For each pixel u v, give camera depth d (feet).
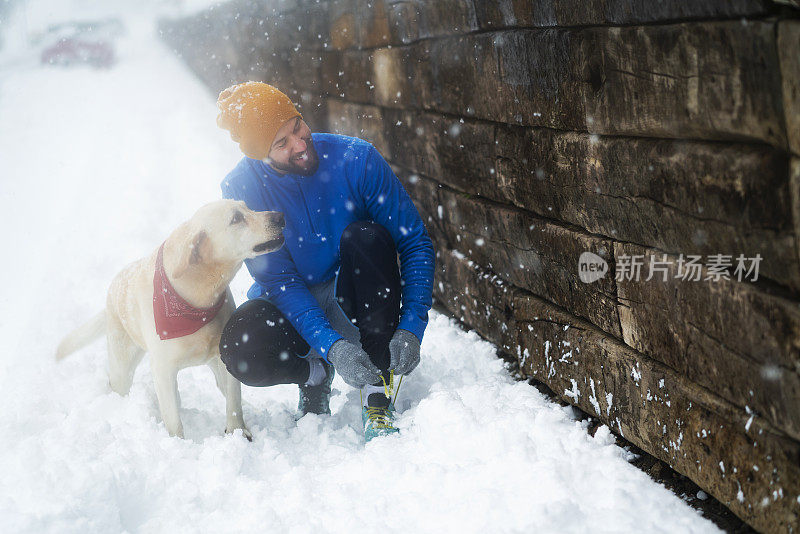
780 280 5.86
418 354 8.97
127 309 9.64
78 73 58.34
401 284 9.48
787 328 5.73
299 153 8.70
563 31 8.15
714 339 6.68
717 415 6.84
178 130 33.73
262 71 28.19
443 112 11.89
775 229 5.76
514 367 10.84
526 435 8.20
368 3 14.43
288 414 10.00
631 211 7.61
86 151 32.48
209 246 8.64
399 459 8.17
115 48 65.87
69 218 22.68
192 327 9.02
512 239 10.25
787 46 5.22
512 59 9.30
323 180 9.16
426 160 12.80
